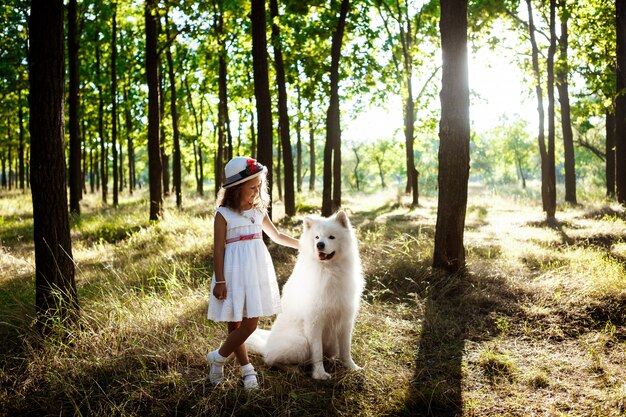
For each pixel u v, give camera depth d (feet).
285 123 45.27
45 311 14.39
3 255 27.81
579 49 50.93
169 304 17.57
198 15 45.85
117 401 11.43
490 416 11.25
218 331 15.55
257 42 30.68
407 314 18.28
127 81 74.38
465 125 21.84
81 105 71.87
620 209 41.14
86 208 62.13
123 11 56.90
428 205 58.39
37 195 14.53
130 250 31.07
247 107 60.80
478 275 21.54
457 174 21.85
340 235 13.07
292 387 12.24
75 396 11.65
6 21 55.57
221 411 11.10
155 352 13.47
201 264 25.85
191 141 80.28
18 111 86.69
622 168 46.24
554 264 23.31
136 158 161.38
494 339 15.96
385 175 217.97
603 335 15.66
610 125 63.46
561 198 67.36
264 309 11.70
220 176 57.52
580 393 12.14
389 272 22.27
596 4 49.90
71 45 50.26
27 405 11.34
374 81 52.65
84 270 25.44
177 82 82.69
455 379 13.19
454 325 17.08
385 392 12.41
